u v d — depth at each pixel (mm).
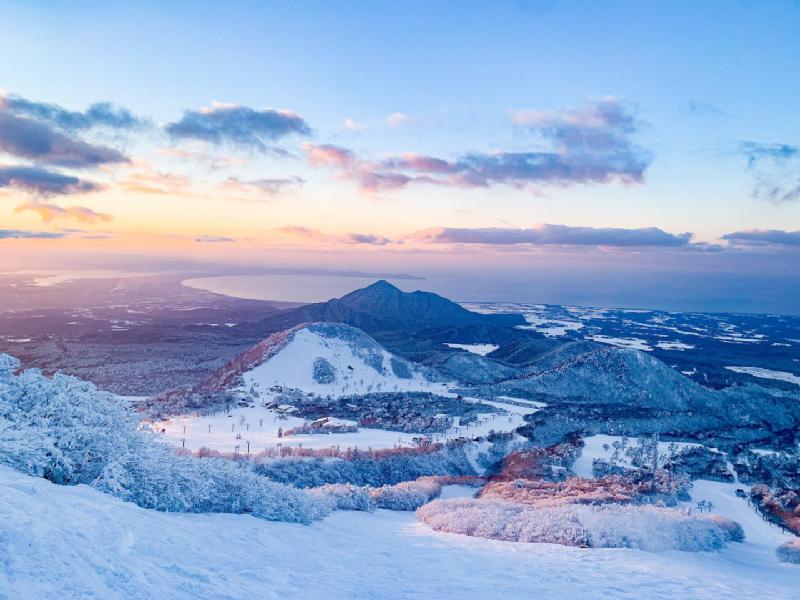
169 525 16000
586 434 137750
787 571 23594
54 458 17797
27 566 9609
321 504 32594
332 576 15703
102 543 12047
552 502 49000
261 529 20703
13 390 20375
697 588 17375
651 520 29438
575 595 15727
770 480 106250
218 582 12227
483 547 24516
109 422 21719
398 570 17953
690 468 110500
